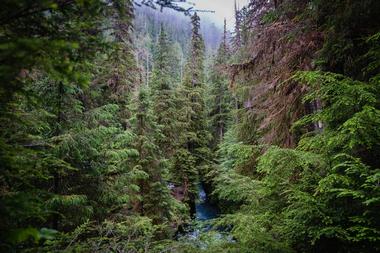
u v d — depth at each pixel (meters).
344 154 5.29
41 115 7.41
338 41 6.97
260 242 6.04
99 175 10.03
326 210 5.69
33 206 2.94
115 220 10.74
